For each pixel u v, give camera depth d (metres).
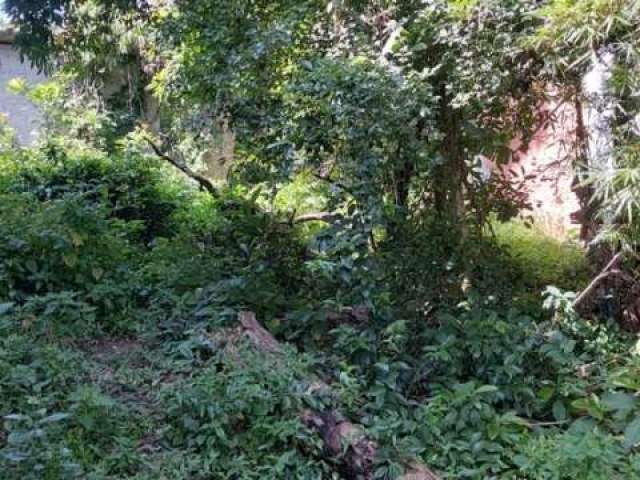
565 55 3.77
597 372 3.43
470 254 4.29
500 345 3.42
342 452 2.75
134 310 4.07
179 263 4.54
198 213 6.22
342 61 3.71
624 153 3.49
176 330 3.79
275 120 3.89
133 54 8.12
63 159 6.25
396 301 3.97
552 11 3.54
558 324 3.75
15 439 2.32
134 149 6.68
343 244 3.57
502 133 4.46
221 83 4.24
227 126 4.47
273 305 4.04
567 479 2.59
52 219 4.14
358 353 3.40
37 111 8.38
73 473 2.30
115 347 3.70
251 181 4.13
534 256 4.90
